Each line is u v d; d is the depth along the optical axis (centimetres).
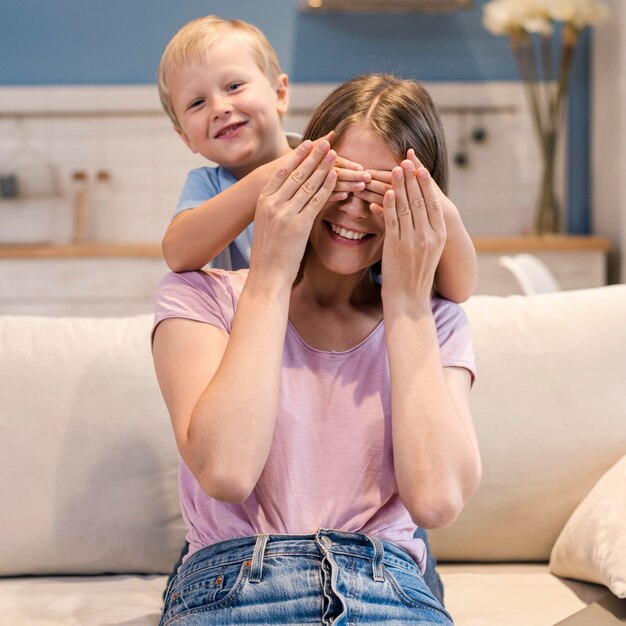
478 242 463
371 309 155
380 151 140
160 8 525
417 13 528
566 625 151
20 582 189
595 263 468
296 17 528
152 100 527
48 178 529
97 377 194
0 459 189
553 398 197
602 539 171
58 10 523
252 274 140
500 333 201
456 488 136
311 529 138
